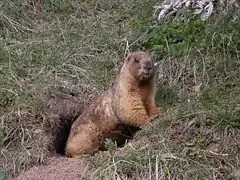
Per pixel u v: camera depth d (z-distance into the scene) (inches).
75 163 139.8
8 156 142.9
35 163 141.9
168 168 132.5
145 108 145.5
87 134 146.9
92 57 165.9
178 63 157.5
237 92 147.4
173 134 137.9
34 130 146.9
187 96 150.6
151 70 142.4
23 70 160.1
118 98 144.1
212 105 142.3
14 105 149.9
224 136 136.3
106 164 135.1
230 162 132.9
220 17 162.1
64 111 154.7
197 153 134.0
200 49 158.4
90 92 158.7
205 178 131.1
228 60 155.1
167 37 163.5
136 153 135.8
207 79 153.5
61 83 159.2
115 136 146.6
